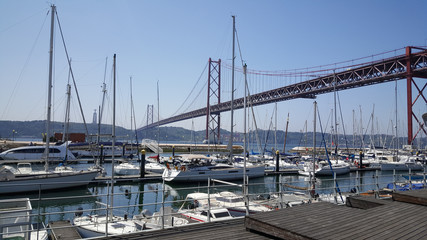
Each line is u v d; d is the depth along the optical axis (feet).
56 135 221.46
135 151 211.00
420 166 173.27
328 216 24.79
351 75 267.80
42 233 40.19
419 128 228.84
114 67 69.92
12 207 25.36
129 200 83.15
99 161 157.48
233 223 29.32
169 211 39.83
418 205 29.91
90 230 44.50
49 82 86.74
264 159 165.48
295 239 20.47
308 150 264.11
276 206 55.57
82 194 87.97
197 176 106.73
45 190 86.17
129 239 24.38
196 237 22.75
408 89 225.76
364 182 128.88
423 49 229.04
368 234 20.30
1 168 82.48
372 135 256.11
